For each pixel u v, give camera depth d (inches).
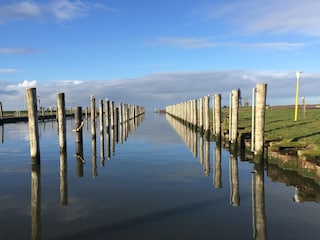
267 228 292.4
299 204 361.4
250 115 1555.1
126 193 408.8
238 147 749.9
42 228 298.8
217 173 526.0
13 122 1903.3
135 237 275.3
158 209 346.3
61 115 741.9
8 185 459.2
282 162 518.6
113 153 752.3
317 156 464.8
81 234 283.6
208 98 1042.1
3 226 305.7
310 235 277.4
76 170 558.3
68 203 371.2
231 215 327.3
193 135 1183.6
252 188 431.5
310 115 1359.5
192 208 348.8
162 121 2288.4
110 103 1359.5
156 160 652.7
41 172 543.8
